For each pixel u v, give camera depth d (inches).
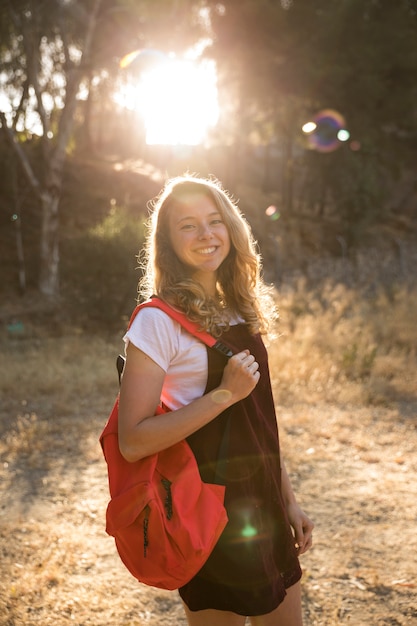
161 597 126.3
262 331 78.9
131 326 66.6
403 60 967.6
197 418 62.7
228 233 73.5
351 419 241.1
